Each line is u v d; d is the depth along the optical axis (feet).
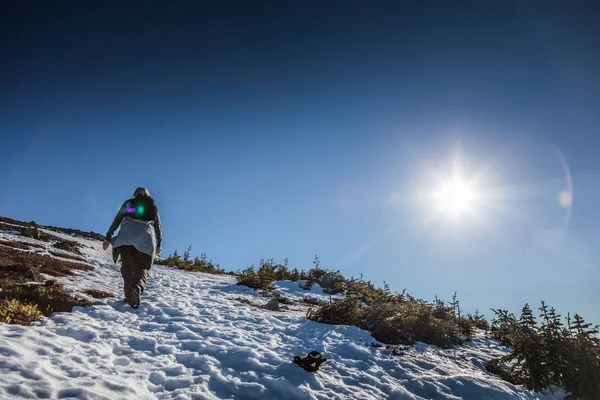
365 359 19.03
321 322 25.38
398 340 23.24
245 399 12.89
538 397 18.06
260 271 43.88
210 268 56.85
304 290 43.24
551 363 18.11
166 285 32.42
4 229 53.31
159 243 24.27
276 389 13.88
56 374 11.25
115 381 11.69
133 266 22.72
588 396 17.30
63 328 15.92
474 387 17.02
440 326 25.57
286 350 18.35
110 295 24.16
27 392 9.78
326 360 17.22
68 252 42.96
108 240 22.72
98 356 13.85
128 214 23.32
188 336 18.19
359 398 14.33
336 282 46.06
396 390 15.65
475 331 31.96
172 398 11.84
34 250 37.88
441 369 19.19
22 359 11.57
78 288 23.89
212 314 23.52
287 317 25.45
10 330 14.01
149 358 14.71
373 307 27.12
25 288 19.76
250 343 18.12
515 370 20.90
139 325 19.11
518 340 19.52
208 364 14.96
